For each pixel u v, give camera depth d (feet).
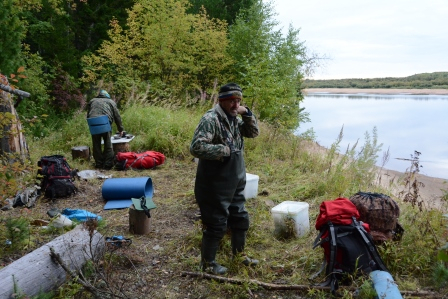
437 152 63.93
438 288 11.43
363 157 22.06
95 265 11.43
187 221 17.13
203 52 52.11
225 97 11.57
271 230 15.85
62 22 52.24
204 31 52.44
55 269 11.19
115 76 51.39
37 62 47.60
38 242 14.29
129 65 49.75
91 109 26.53
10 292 9.81
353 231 11.71
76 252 12.05
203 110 41.81
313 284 11.82
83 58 51.88
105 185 19.70
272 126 33.22
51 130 38.29
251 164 26.08
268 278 12.34
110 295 10.80
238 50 53.16
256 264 12.92
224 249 13.82
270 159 26.68
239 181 12.28
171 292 11.67
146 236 15.49
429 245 12.89
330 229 11.64
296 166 25.35
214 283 11.91
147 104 39.99
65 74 48.60
